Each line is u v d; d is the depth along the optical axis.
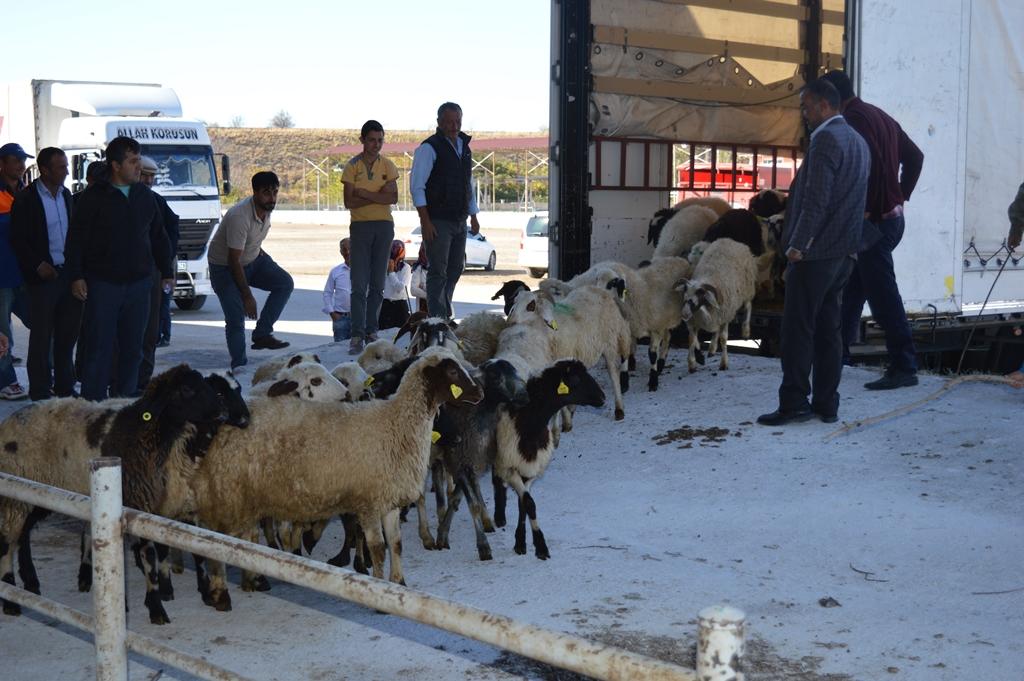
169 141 22.72
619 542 6.90
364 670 5.03
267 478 5.85
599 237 13.67
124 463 5.74
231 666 5.08
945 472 7.80
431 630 5.54
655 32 13.07
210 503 5.88
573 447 9.19
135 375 9.40
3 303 11.40
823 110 8.74
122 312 9.18
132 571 6.69
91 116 22.91
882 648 5.10
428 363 6.02
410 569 6.57
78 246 8.80
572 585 6.11
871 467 8.03
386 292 14.19
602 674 2.66
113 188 8.91
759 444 8.72
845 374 10.69
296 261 40.34
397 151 70.75
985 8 12.91
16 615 5.85
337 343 13.18
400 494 6.08
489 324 9.73
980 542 6.52
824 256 8.73
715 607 2.40
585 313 9.58
